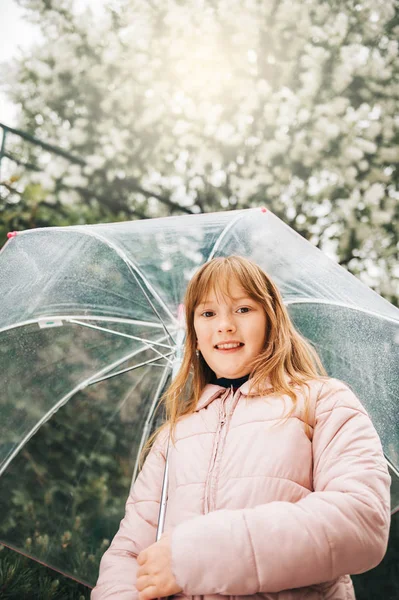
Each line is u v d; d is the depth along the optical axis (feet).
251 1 11.59
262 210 5.49
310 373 4.38
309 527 3.06
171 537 3.26
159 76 11.42
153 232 5.29
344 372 4.74
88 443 5.48
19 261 5.04
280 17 11.53
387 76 11.48
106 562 4.11
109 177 10.96
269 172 11.51
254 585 3.02
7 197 9.95
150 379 5.78
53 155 11.05
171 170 11.75
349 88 11.84
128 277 5.12
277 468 3.58
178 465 4.01
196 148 11.64
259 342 4.39
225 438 3.90
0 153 9.82
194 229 5.24
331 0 12.00
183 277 5.07
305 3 11.80
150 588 3.18
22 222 9.90
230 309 4.42
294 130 11.54
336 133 10.80
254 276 4.50
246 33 11.38
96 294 5.10
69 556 5.26
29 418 5.00
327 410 3.83
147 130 11.48
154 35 11.59
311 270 4.96
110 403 5.62
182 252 5.13
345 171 11.05
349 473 3.34
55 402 5.15
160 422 5.78
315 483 3.55
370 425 3.72
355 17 12.03
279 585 3.02
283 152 11.14
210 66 11.32
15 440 4.93
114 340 5.38
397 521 8.00
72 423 5.41
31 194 9.98
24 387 4.95
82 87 11.28
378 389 4.59
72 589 7.13
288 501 3.46
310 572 3.01
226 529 3.14
